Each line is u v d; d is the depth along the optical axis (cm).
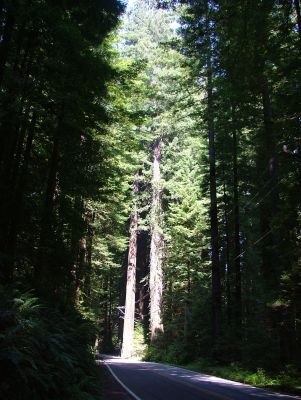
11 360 601
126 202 3378
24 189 1505
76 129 1617
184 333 3662
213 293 2639
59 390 780
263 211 2567
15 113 1223
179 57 2777
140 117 2081
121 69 1897
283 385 1458
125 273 6197
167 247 4562
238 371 1973
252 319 2525
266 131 2005
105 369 2075
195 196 4062
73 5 1460
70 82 1374
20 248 1531
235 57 1491
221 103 2384
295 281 1591
